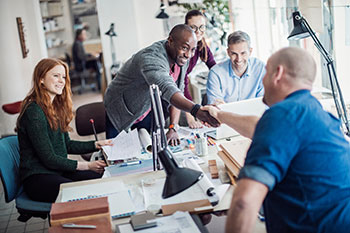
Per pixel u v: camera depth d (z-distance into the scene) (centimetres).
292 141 117
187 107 200
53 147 251
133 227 150
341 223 120
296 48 129
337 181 122
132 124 282
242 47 273
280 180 119
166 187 140
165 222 153
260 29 369
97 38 992
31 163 244
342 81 263
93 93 884
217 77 294
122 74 273
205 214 162
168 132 250
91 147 264
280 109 120
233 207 111
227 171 192
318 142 120
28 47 659
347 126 213
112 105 285
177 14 571
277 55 129
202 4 471
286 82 127
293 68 126
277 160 114
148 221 152
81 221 154
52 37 961
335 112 241
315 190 121
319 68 285
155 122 185
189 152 232
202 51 325
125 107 278
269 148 114
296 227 123
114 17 605
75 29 977
